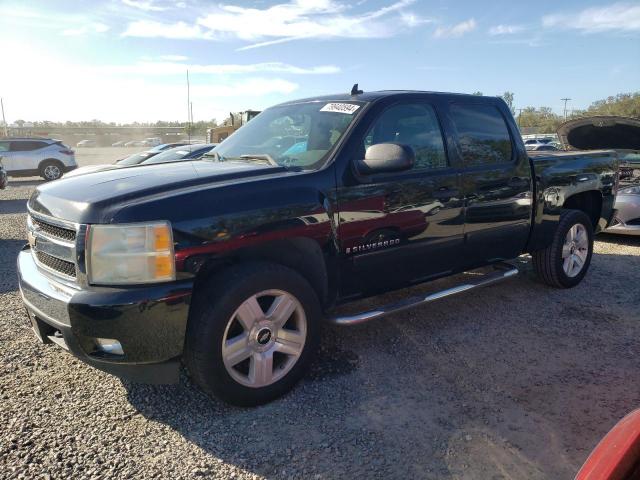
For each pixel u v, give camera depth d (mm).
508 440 2650
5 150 19609
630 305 4656
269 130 3975
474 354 3660
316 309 3129
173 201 2631
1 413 2842
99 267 2539
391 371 3408
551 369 3428
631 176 7277
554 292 5031
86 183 2996
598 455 1484
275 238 2887
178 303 2584
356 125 3402
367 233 3332
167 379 2725
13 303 4605
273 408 2959
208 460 2488
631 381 3260
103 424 2773
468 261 4113
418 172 3631
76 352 2621
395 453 2547
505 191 4234
